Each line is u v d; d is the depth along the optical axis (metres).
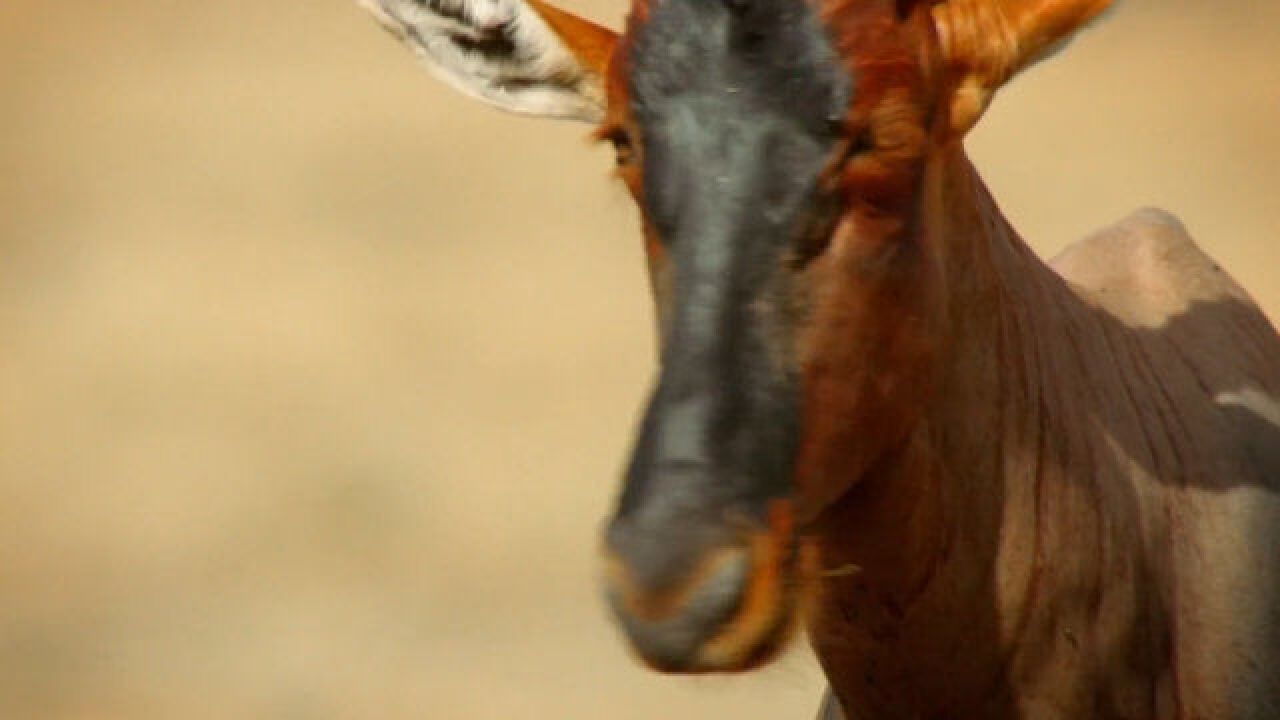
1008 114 54.94
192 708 32.44
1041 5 12.55
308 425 41.31
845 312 12.05
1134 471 13.76
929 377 12.58
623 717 30.75
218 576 36.28
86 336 46.28
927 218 12.41
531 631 33.53
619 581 11.42
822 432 12.09
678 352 11.74
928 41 12.30
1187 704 13.82
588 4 55.25
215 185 54.22
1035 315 13.56
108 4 66.38
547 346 44.19
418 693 31.97
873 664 13.37
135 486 39.69
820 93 11.91
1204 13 62.06
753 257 11.84
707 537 11.41
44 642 34.50
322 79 60.69
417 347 44.50
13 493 39.56
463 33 13.73
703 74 11.95
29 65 62.38
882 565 12.96
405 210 52.31
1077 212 47.31
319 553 36.84
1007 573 13.23
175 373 44.09
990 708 13.41
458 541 36.66
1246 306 15.30
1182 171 50.31
